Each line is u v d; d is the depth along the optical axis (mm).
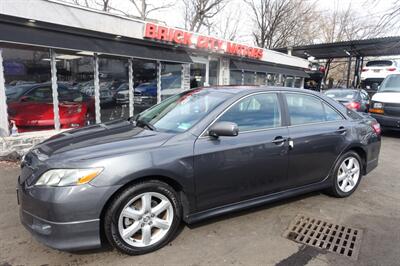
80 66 7586
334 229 3498
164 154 2934
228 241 3189
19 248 2990
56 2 6805
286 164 3746
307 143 3896
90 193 2615
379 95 9539
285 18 25781
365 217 3824
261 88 3842
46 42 6461
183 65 10664
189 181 3068
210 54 11961
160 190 2953
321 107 4309
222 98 3592
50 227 2604
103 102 8234
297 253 3002
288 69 17094
